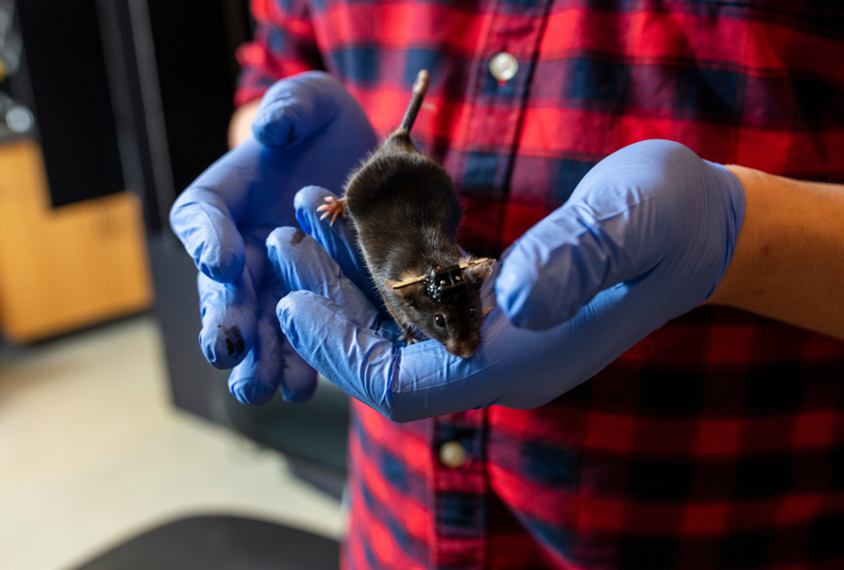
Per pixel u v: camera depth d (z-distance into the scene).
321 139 0.42
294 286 0.39
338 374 0.36
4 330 1.54
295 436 0.66
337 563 0.53
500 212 0.41
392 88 0.44
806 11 0.37
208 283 0.39
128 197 1.57
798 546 0.42
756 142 0.38
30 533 0.99
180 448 1.17
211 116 0.93
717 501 0.40
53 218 1.48
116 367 1.44
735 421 0.39
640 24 0.38
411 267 0.38
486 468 0.41
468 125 0.41
